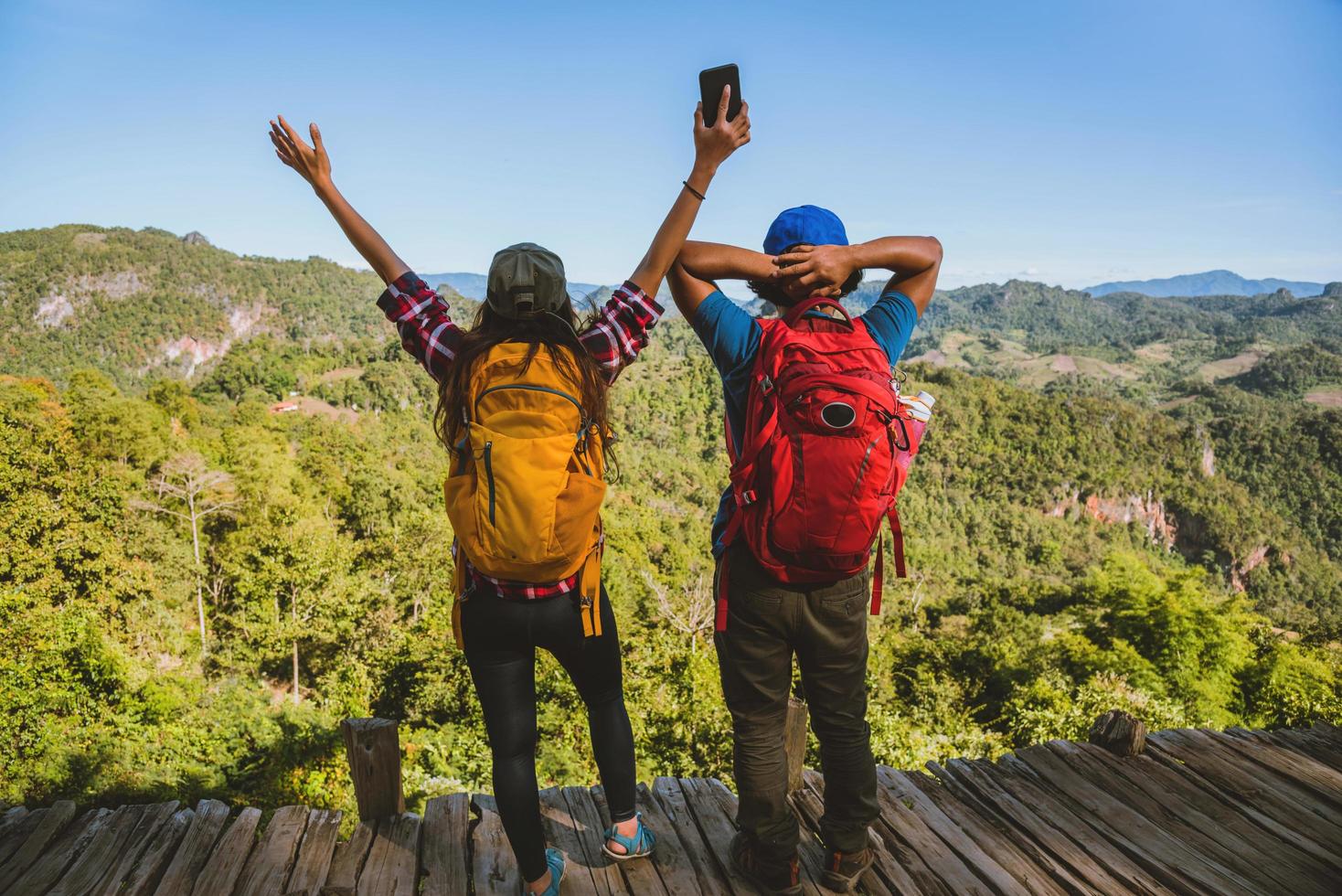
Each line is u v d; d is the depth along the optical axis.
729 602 1.54
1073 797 2.15
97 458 40.00
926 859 1.87
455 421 1.35
